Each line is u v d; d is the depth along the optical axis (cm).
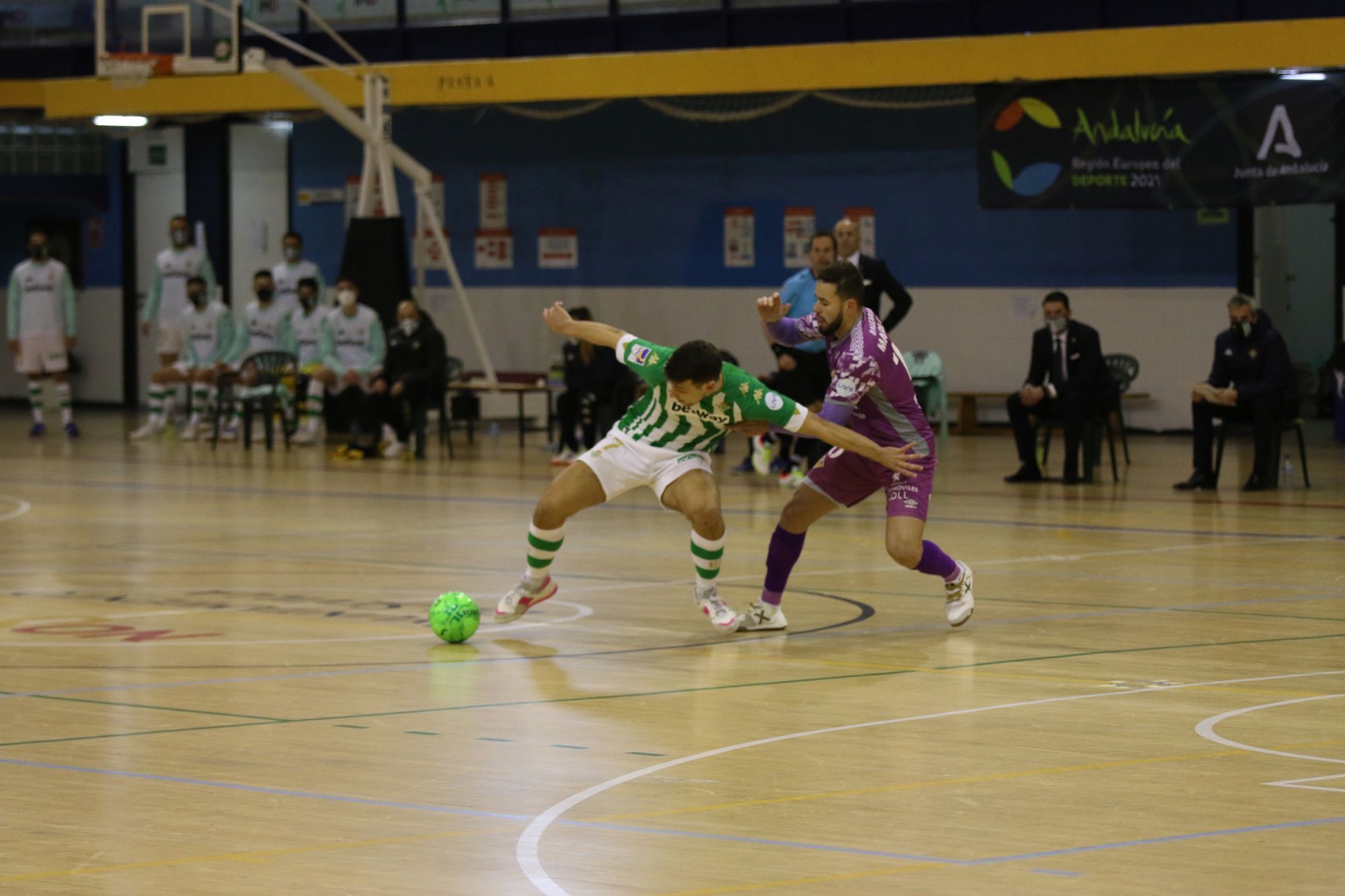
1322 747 631
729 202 2755
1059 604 999
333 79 2653
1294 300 2784
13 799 562
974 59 2291
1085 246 2545
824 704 716
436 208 2933
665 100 2689
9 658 830
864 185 2672
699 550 889
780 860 493
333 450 2308
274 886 471
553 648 859
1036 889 464
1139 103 2241
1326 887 465
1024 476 1823
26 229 3278
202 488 1767
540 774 597
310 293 2430
